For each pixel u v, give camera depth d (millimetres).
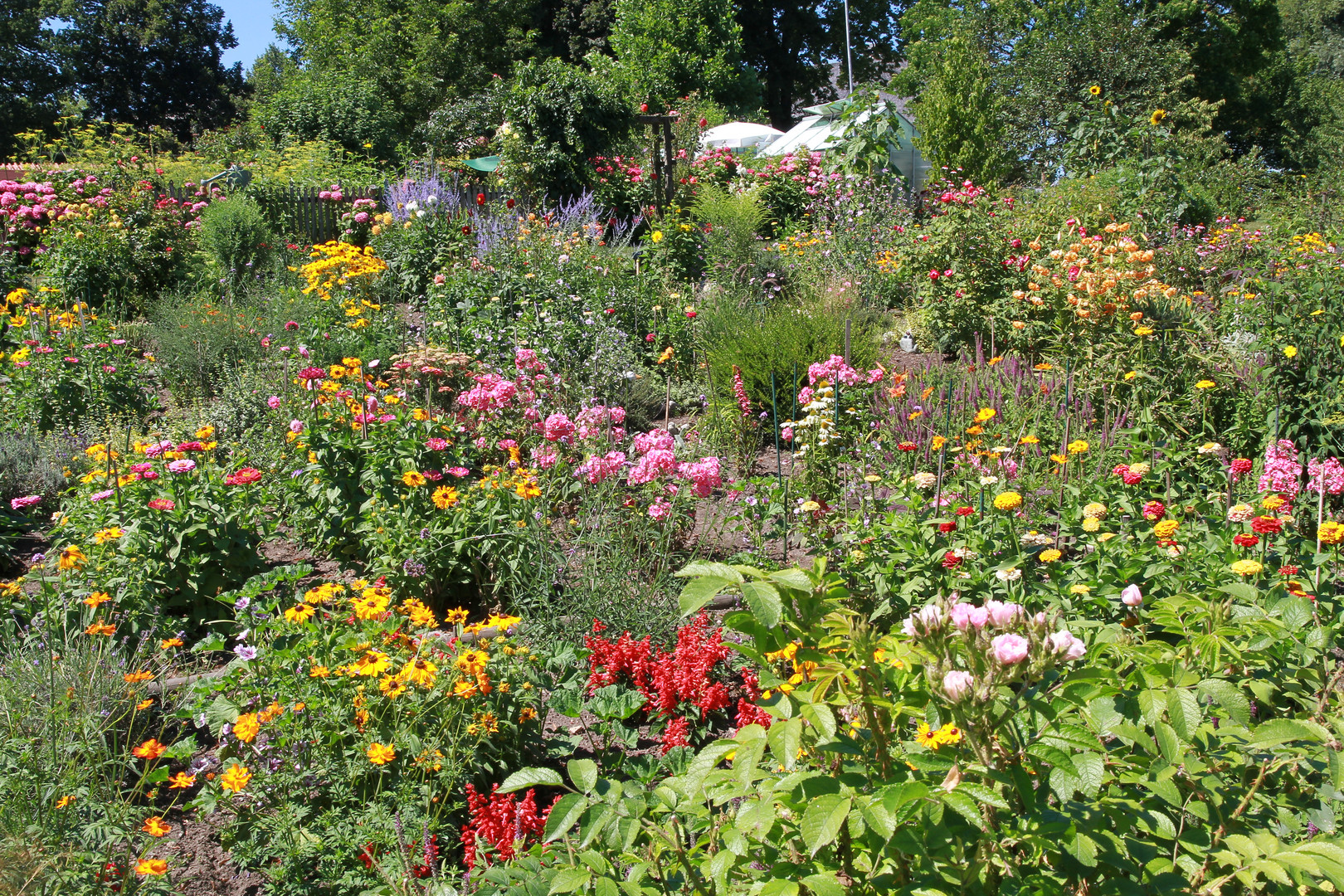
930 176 13664
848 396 5688
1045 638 1487
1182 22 29453
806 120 21438
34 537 5105
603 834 1815
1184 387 5723
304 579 4359
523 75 13734
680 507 4457
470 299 8195
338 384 5047
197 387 7551
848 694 1775
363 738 2631
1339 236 8133
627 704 3021
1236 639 2148
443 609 4164
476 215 10414
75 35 41375
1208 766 1760
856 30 38938
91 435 6184
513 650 3070
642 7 29453
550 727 3229
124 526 4020
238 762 2521
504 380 5961
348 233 12039
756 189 12586
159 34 42531
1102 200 10570
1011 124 21500
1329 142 25828
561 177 13602
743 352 6734
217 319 8375
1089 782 1486
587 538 4039
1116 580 3223
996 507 3453
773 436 6516
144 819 2572
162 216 10844
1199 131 17953
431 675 2645
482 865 2238
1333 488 3314
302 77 32875
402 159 21656
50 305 9070
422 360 6148
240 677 2889
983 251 8156
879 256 10070
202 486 4180
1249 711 1663
